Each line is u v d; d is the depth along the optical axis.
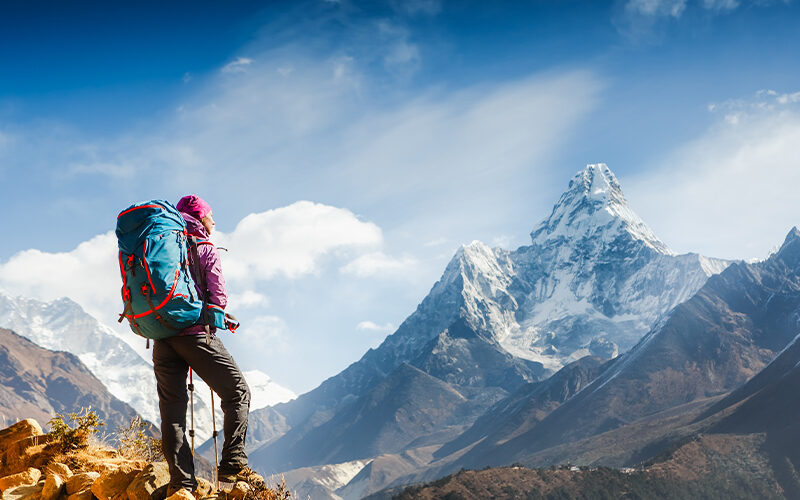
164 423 5.54
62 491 5.82
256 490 5.47
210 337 5.49
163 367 5.60
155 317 5.25
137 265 5.21
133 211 5.36
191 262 5.56
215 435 5.69
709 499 171.62
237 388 5.61
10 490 5.94
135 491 5.40
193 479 5.55
